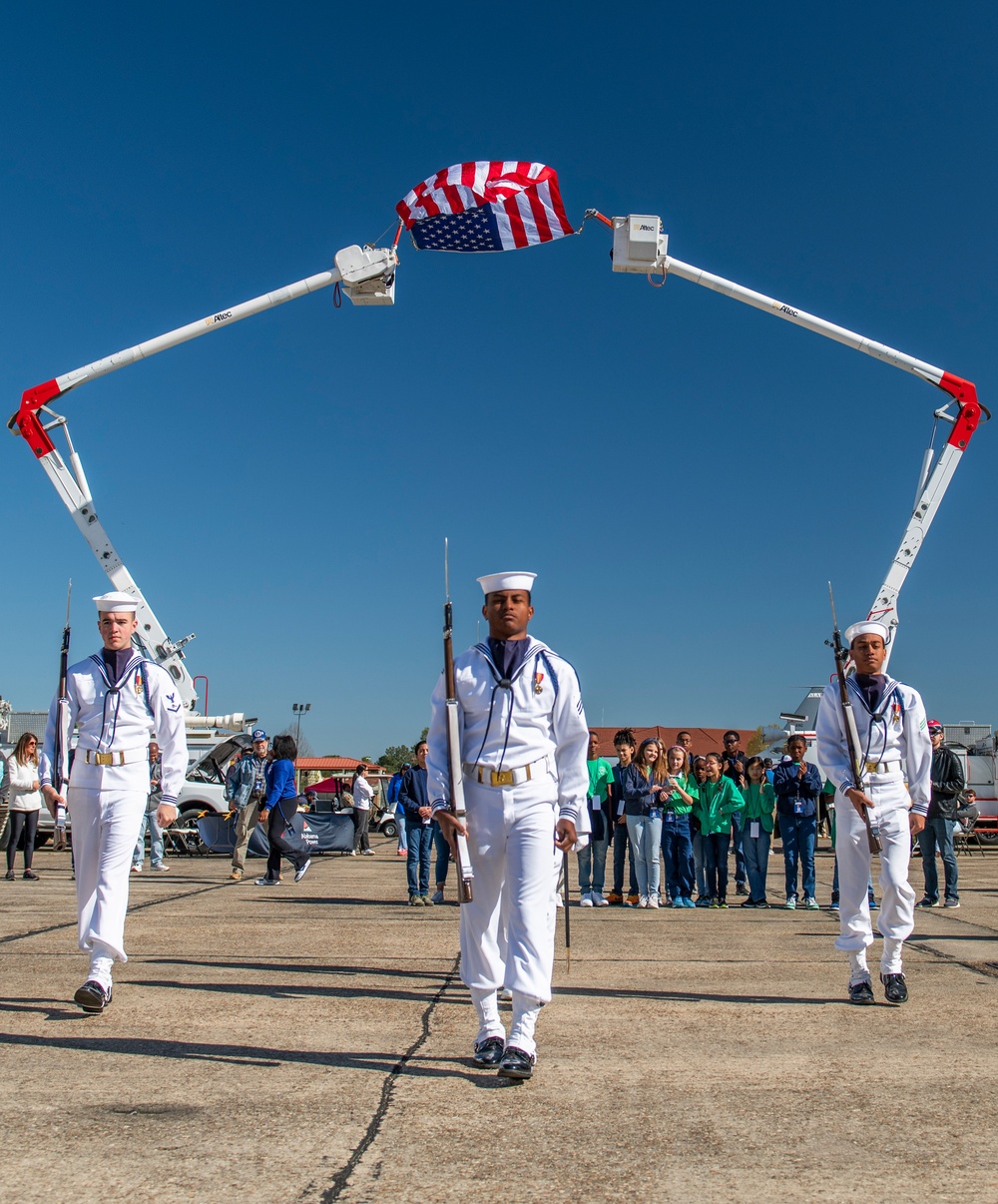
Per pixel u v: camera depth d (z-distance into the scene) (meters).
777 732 26.30
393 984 6.63
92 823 6.03
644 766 11.79
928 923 9.95
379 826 35.06
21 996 6.08
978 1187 3.29
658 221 13.97
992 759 24.94
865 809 6.04
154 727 6.29
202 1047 4.95
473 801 4.80
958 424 14.16
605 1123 3.88
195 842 20.55
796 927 9.77
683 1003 6.06
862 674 6.47
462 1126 3.83
